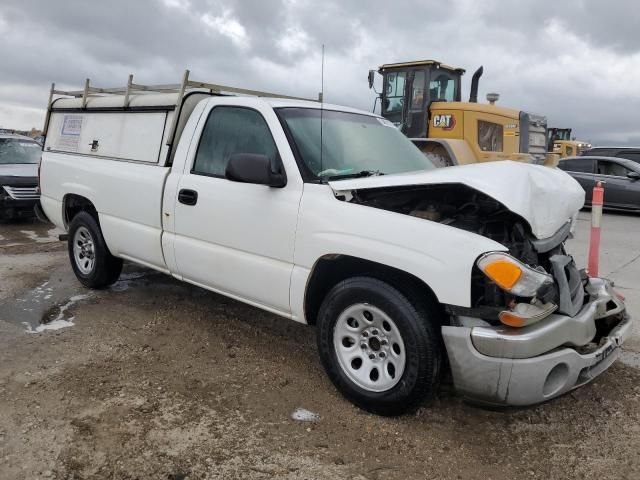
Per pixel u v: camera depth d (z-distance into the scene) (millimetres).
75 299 5742
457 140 10773
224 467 2986
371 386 3525
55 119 6492
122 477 2875
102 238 5695
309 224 3713
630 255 9078
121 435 3240
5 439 3160
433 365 3277
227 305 5672
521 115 11242
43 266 7156
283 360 4387
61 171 6074
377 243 3400
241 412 3561
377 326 3516
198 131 4621
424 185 3371
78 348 4480
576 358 3229
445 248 3174
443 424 3510
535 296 3105
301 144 3986
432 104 11422
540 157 12844
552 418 3645
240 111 4375
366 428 3418
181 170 4668
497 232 3611
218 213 4277
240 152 4273
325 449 3186
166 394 3750
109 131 5590
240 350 4559
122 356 4352
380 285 3424
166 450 3115
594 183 15062
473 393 3186
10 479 2818
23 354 4332
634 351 4781
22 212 10680
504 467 3102
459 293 3125
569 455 3230
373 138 4582
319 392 3863
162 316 5281
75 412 3473
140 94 5441
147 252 5020
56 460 2984
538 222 3449
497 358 3055
